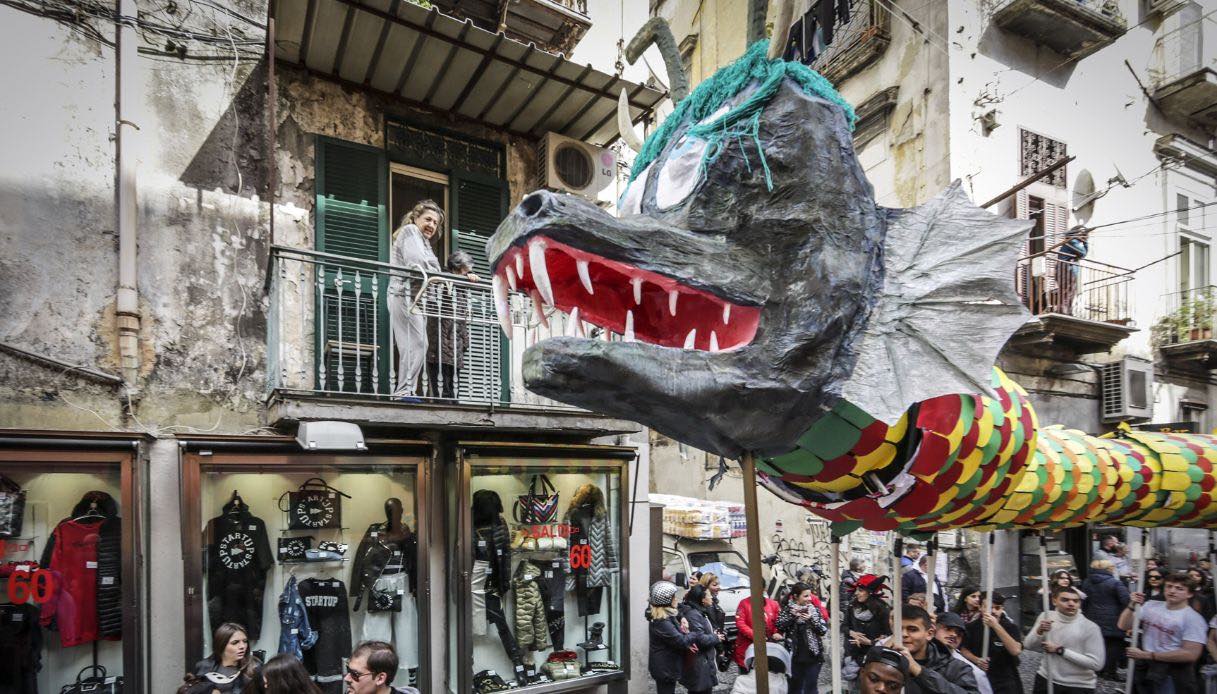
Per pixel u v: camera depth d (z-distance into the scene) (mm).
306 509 5238
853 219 1750
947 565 8086
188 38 5102
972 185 8414
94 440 4266
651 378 1555
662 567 7738
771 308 1695
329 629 5156
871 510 2281
